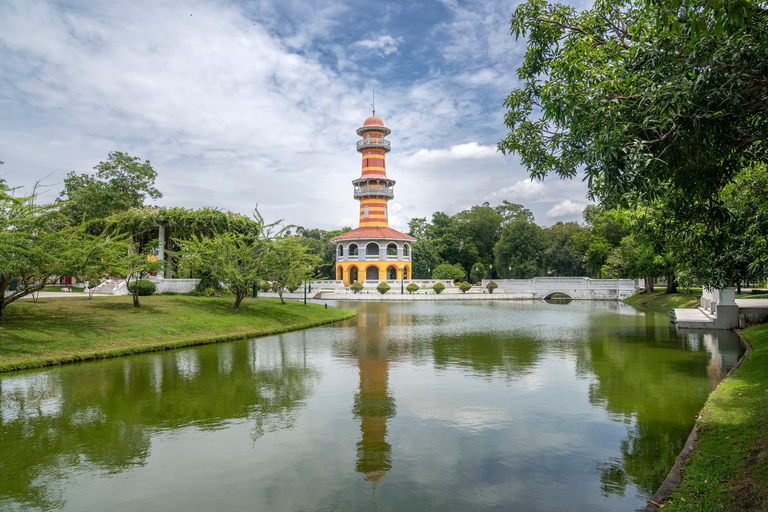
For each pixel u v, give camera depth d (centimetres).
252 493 645
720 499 548
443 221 8538
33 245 1584
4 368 1345
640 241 1245
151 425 918
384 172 6556
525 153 920
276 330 2297
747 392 1002
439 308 4097
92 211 3791
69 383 1238
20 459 758
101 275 1833
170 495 640
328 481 680
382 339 2081
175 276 3531
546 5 909
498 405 1040
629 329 2436
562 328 2500
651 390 1158
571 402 1058
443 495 635
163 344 1775
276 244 2636
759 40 605
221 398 1099
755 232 1319
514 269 6950
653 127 647
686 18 614
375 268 6888
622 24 882
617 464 730
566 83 840
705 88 639
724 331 2253
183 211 3119
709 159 708
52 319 1830
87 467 729
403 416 966
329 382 1254
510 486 661
